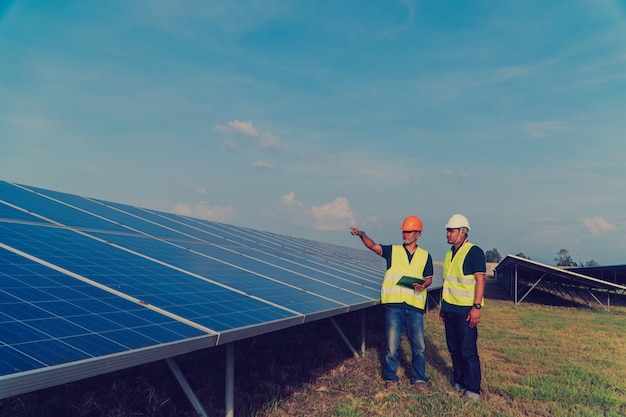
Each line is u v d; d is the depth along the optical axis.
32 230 6.68
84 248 6.54
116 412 6.39
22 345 3.22
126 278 5.63
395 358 8.52
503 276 50.84
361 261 22.23
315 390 8.11
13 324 3.49
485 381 8.97
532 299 32.41
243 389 8.00
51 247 6.03
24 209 8.20
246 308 5.91
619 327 17.84
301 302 7.25
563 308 25.92
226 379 5.71
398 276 8.66
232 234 15.88
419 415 7.09
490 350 12.23
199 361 9.11
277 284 8.20
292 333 12.09
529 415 7.29
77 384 7.39
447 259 8.52
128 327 4.10
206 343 4.48
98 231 8.30
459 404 7.51
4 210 7.63
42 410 6.34
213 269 7.85
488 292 40.16
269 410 6.98
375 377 9.09
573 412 7.42
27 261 5.11
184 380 5.41
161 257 7.65
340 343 11.77
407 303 8.53
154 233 10.41
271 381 8.36
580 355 11.75
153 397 6.94
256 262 10.30
